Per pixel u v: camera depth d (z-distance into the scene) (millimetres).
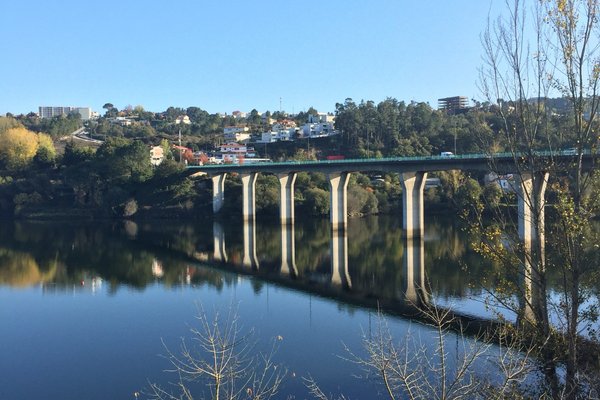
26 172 167000
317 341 37906
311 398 28062
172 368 33406
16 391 30844
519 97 18172
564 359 18953
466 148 165500
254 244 93062
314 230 112688
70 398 29719
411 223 90625
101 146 163250
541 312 19906
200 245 92562
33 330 42375
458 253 74125
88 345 38531
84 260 76062
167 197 151125
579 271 17328
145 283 59906
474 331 37250
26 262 74000
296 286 57625
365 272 64438
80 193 154125
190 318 44969
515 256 19297
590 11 16500
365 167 99188
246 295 53438
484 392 16766
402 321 41719
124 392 30141
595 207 17109
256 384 29500
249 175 132750
